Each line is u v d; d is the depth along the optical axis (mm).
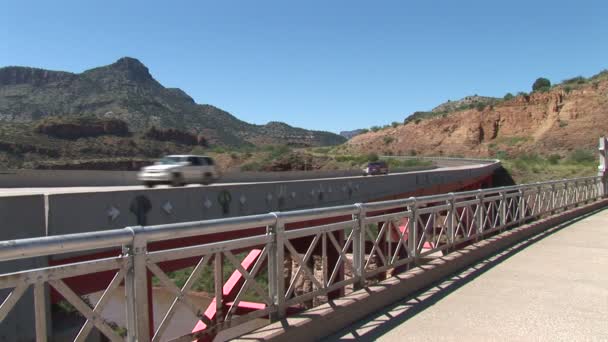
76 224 8328
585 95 112500
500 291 7570
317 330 5449
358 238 6695
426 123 141250
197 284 24000
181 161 22359
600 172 22125
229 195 13117
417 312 6527
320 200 18641
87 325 3553
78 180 26453
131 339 3826
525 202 13828
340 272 8508
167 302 22906
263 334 4844
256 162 85188
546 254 10547
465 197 10008
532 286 7863
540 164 75125
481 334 5691
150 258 3951
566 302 6980
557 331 5797
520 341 5484
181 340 4285
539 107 119938
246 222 4836
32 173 24672
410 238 8109
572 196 18062
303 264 5652
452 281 8203
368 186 23000
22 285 3221
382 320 6191
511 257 10242
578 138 102938
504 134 122375
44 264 7273
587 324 6047
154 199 10312
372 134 162625
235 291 9703
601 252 10758
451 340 5496
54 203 7934
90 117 119312
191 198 11570
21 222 7336
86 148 104812
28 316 6379
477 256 9961
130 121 179000
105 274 7863
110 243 3676
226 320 4684
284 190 16219
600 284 7984
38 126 104250
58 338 7180
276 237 5254
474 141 125000
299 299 5570
